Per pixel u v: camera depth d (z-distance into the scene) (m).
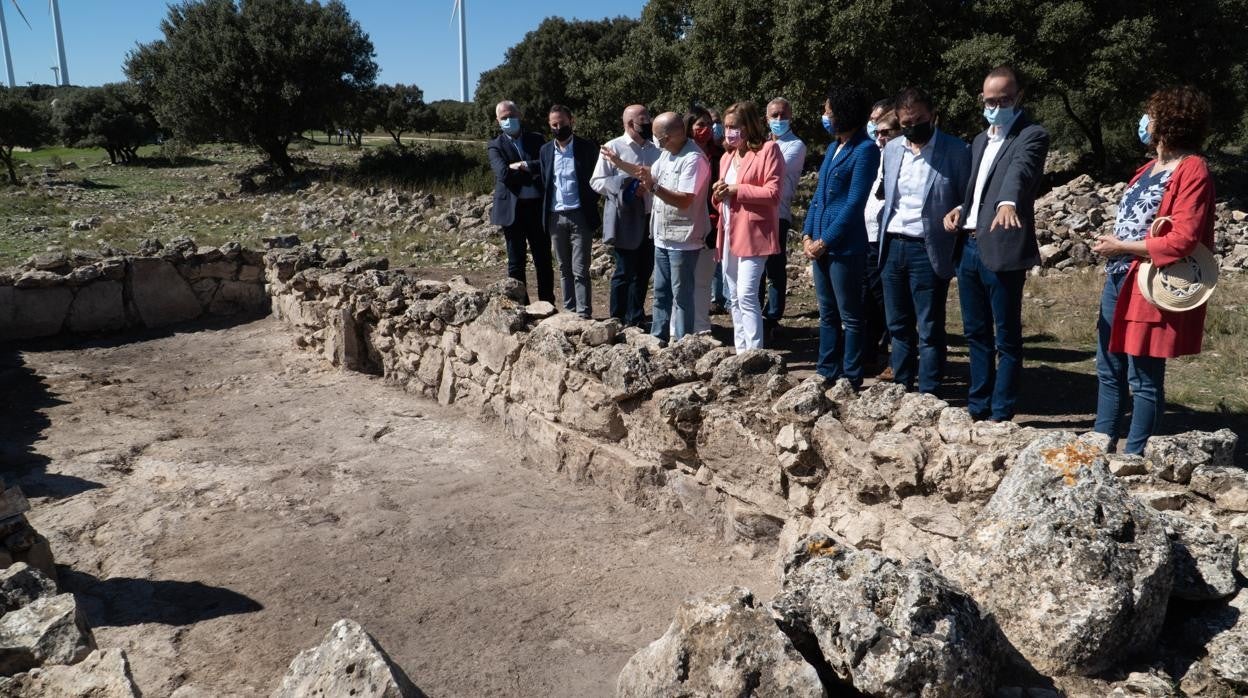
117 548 4.47
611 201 7.01
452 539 4.53
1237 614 2.65
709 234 6.38
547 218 7.82
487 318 6.14
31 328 9.16
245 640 3.60
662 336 6.62
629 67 22.11
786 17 17.22
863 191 5.21
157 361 8.39
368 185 21.95
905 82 18.69
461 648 3.53
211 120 27.33
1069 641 2.54
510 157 8.23
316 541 4.50
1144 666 2.63
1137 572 2.57
